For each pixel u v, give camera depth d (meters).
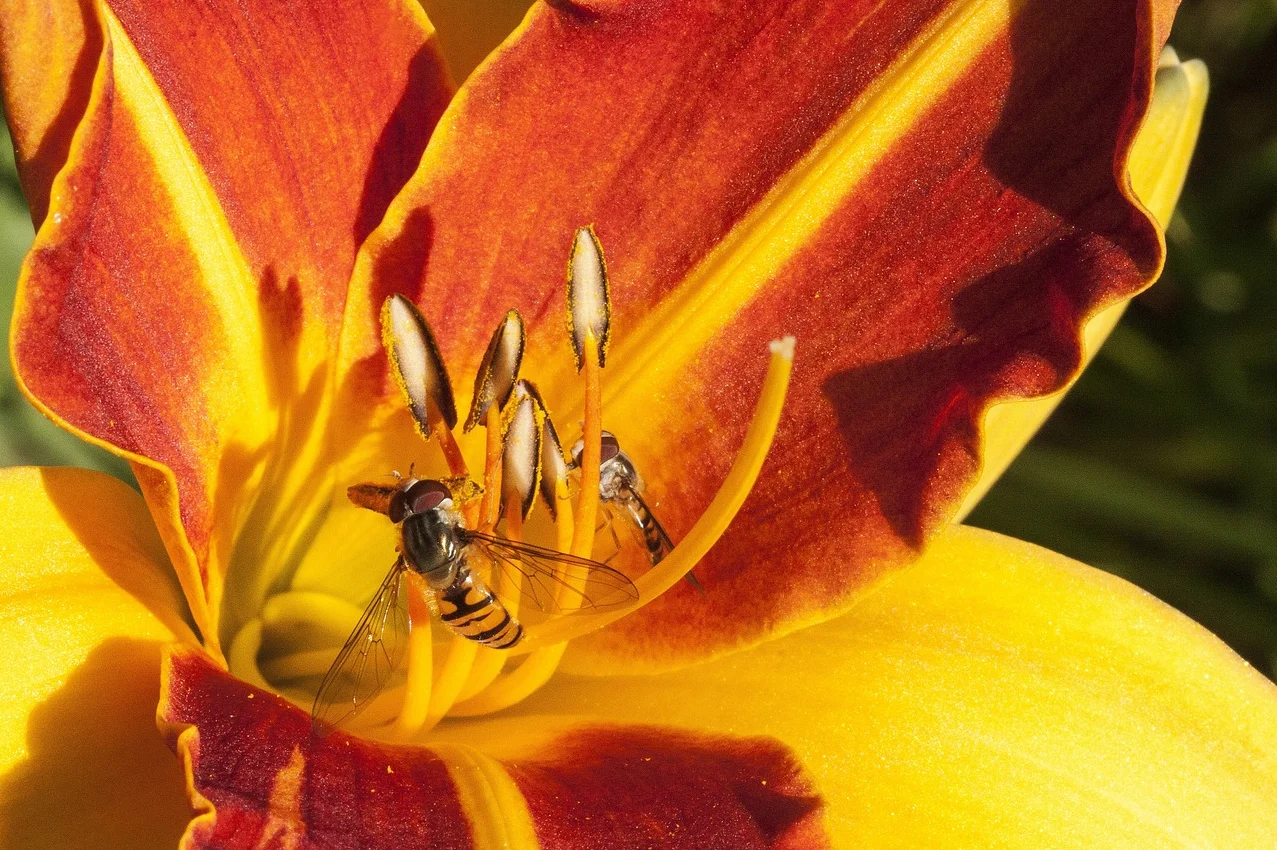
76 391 0.16
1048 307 0.16
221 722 0.16
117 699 0.16
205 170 0.16
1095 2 0.16
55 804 0.16
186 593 0.16
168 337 0.16
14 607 0.16
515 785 0.16
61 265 0.15
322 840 0.15
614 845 0.16
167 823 0.16
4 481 0.16
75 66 0.16
